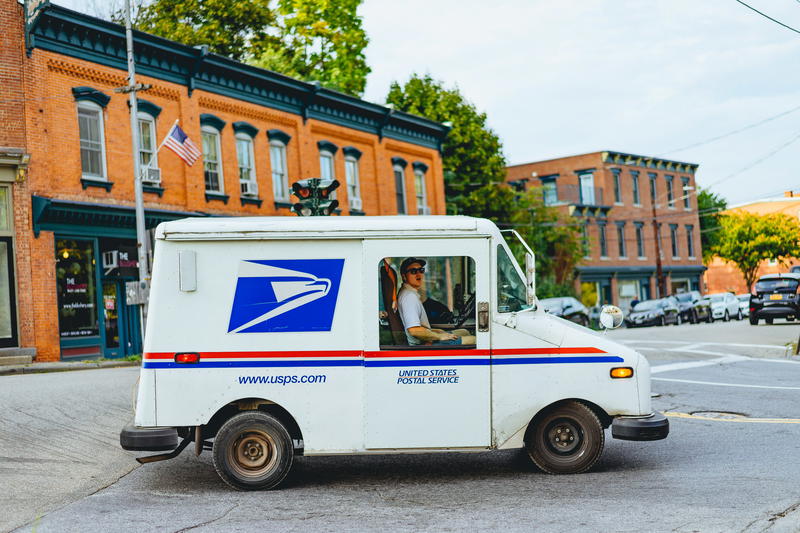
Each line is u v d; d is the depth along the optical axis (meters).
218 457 7.47
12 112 19.92
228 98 25.84
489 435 7.55
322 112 29.36
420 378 7.54
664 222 58.94
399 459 8.85
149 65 23.33
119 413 11.62
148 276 21.00
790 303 31.97
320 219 7.64
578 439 7.75
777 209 77.06
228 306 7.53
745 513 6.20
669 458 8.48
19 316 19.86
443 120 42.16
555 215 46.75
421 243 7.61
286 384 7.50
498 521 6.20
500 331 7.61
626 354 7.71
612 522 6.07
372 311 7.55
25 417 11.17
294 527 6.20
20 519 6.78
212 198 25.11
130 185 22.62
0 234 19.83
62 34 20.94
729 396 12.85
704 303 42.75
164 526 6.32
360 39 39.75
